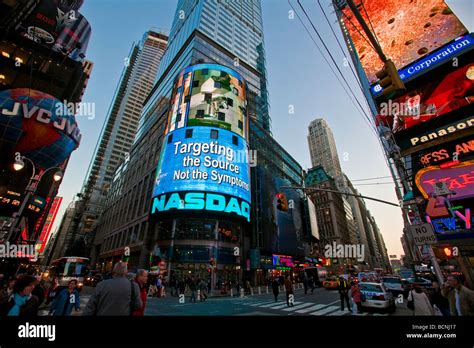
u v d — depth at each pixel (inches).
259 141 2128.4
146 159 2036.2
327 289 1168.8
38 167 1465.3
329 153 5492.1
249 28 3097.9
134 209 1868.8
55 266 958.4
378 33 1224.8
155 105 2448.3
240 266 1327.5
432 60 943.7
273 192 1931.6
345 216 4392.2
